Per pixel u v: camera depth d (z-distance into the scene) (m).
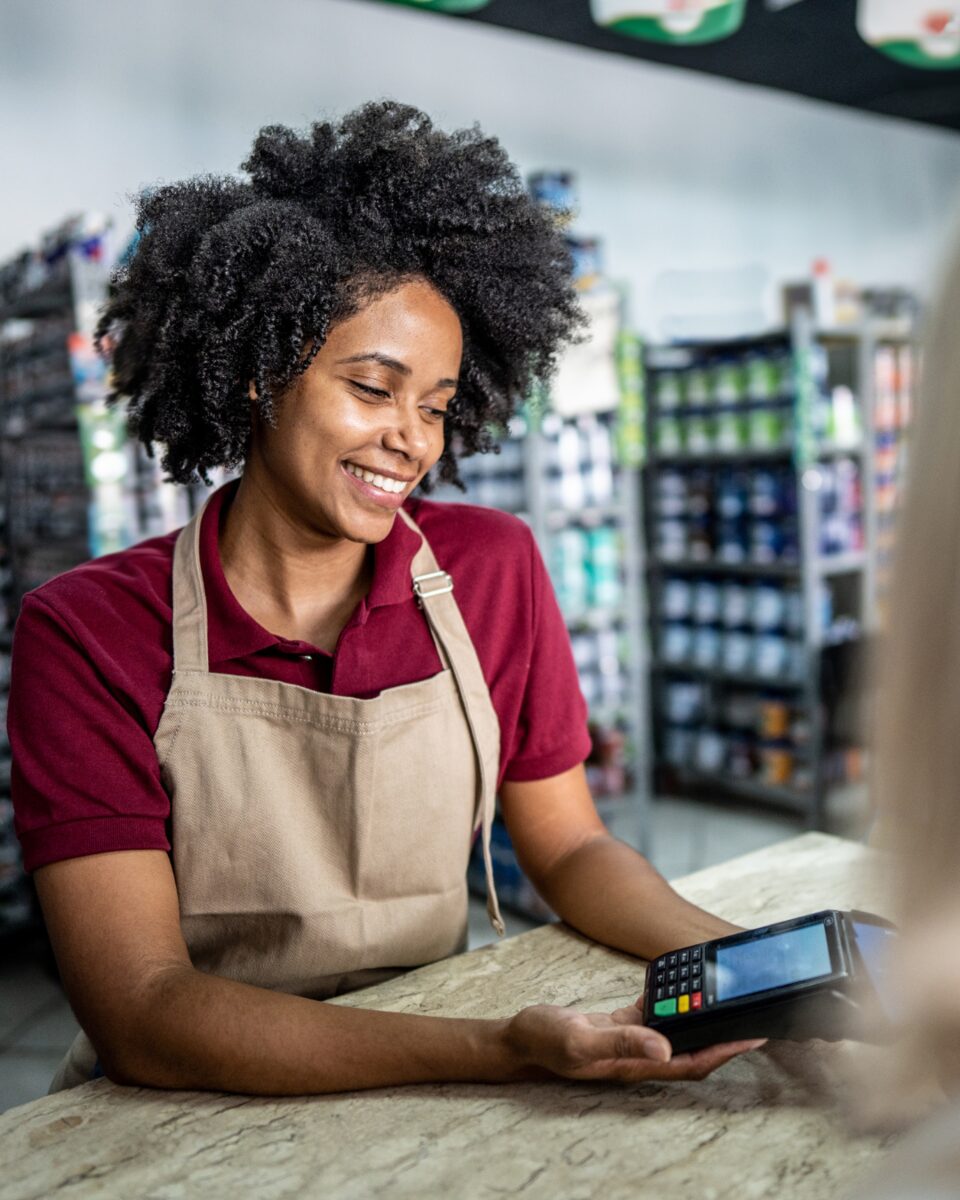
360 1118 0.84
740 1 2.61
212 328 1.07
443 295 1.06
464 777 1.16
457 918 1.21
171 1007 0.90
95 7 4.51
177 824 1.06
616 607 3.79
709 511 4.41
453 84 5.46
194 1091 0.90
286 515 1.10
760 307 6.11
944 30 2.73
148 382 1.22
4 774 3.45
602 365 3.60
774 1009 0.77
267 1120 0.85
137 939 0.96
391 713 1.08
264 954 1.11
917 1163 0.42
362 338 0.99
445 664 1.15
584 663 3.79
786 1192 0.72
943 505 0.38
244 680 1.06
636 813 4.03
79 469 3.14
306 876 1.08
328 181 1.09
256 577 1.14
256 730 1.06
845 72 3.88
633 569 3.79
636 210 6.16
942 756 0.39
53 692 1.04
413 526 1.23
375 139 1.07
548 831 1.26
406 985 1.07
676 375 4.41
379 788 1.08
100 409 3.06
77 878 0.98
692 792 4.70
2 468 3.76
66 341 3.18
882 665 0.41
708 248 6.48
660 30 2.67
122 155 4.64
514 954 1.13
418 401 1.03
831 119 6.95
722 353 4.32
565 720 1.27
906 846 0.41
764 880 1.26
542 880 1.23
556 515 3.62
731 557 4.29
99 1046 0.93
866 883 0.44
